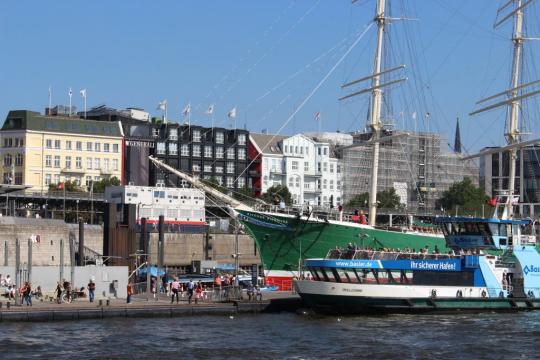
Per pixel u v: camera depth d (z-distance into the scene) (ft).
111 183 652.48
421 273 293.43
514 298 304.50
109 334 242.99
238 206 331.98
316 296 286.66
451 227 326.65
